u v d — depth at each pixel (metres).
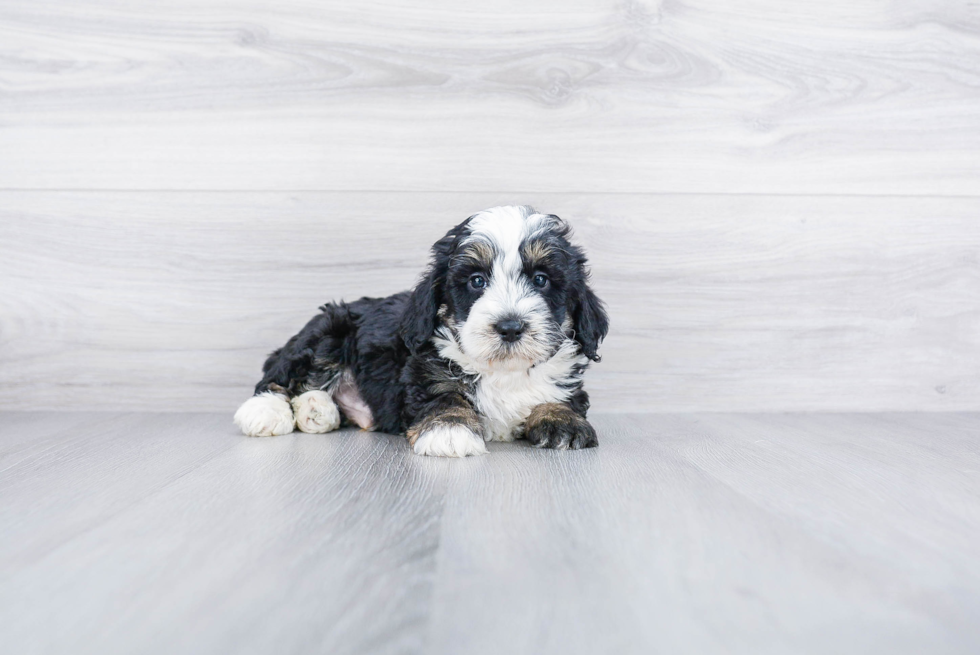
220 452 2.34
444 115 3.29
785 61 3.33
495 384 2.61
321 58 3.27
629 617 1.07
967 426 2.95
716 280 3.34
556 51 3.29
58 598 1.13
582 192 3.32
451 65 3.28
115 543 1.39
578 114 3.30
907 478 1.97
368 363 2.83
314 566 1.27
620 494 1.78
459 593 1.16
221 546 1.37
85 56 3.25
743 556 1.34
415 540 1.41
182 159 3.28
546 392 2.65
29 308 3.30
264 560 1.30
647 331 3.34
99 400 3.34
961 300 3.35
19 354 3.32
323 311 2.99
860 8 3.34
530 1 3.27
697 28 3.31
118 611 1.08
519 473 2.02
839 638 1.02
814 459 2.24
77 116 3.26
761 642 1.00
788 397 3.37
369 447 2.45
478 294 2.50
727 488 1.85
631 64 3.30
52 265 3.30
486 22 3.27
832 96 3.35
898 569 1.28
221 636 1.00
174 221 3.29
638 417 3.20
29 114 3.25
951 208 3.37
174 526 1.50
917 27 3.35
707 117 3.32
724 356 3.36
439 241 2.69
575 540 1.42
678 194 3.33
